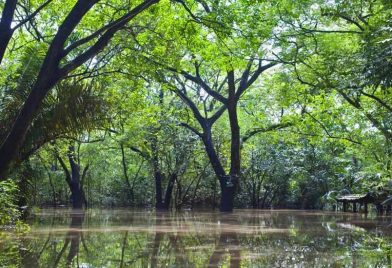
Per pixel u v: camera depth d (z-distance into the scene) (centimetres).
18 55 1652
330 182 3672
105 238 1199
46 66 930
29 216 2033
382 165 2017
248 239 1194
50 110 1080
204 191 3950
